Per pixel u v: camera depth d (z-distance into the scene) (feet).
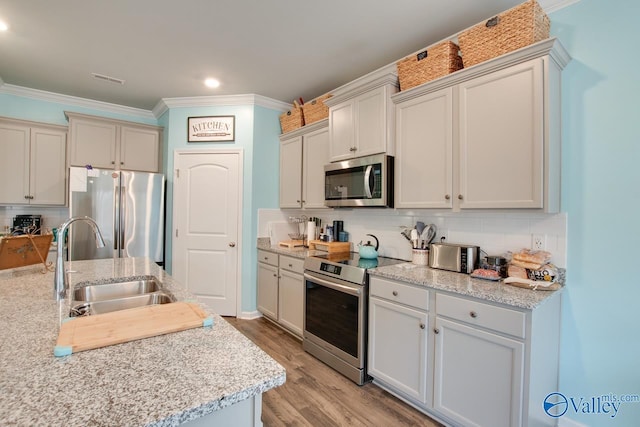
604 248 5.73
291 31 7.77
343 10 6.95
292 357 9.10
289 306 10.42
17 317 4.10
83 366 2.88
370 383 7.73
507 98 5.97
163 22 7.41
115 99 12.52
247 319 12.16
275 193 12.90
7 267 6.23
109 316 4.04
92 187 10.93
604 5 5.75
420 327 6.39
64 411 2.25
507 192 5.97
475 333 5.55
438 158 7.08
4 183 10.94
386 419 6.44
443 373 6.03
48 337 3.50
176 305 4.52
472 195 6.48
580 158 5.96
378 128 8.23
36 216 11.85
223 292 12.41
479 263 7.16
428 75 7.32
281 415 6.54
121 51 8.77
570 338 6.05
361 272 7.59
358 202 8.67
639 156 5.42
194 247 12.47
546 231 6.36
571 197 6.06
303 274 9.67
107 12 7.02
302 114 11.69
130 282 6.56
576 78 6.01
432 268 7.58
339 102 9.45
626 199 5.53
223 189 12.39
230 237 12.37
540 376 5.29
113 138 12.30
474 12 6.98
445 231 8.11
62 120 12.25
